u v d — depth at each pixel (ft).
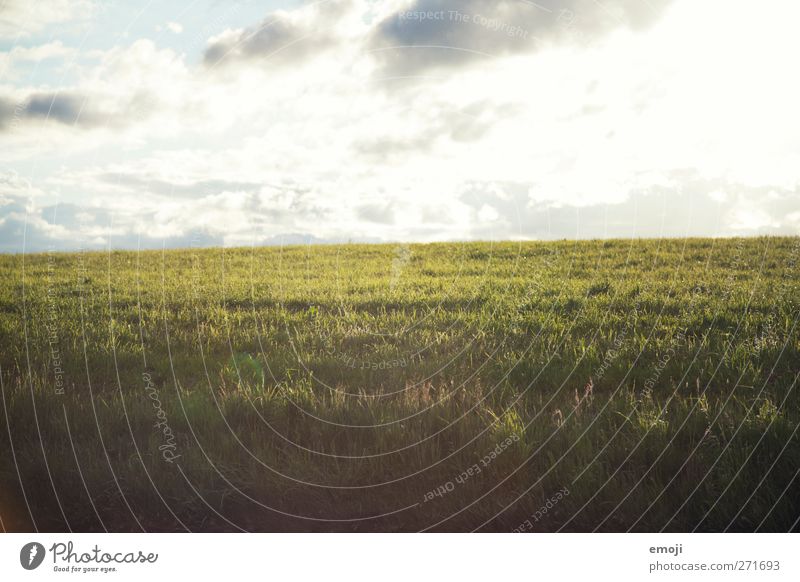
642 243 47.32
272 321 25.66
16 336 22.86
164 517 11.86
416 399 15.29
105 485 12.19
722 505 10.75
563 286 31.71
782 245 42.01
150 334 23.72
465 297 29.66
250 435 13.74
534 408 14.94
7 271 41.50
